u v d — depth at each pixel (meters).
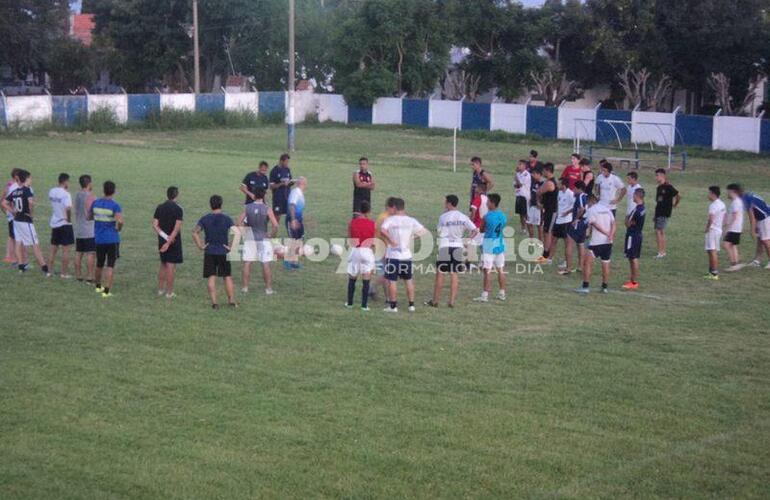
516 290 16.20
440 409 9.98
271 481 8.12
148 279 16.27
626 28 60.44
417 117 57.44
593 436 9.30
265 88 69.31
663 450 8.98
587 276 16.03
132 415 9.62
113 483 8.02
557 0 63.84
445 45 60.69
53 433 9.10
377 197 26.58
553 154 43.91
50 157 35.41
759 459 8.77
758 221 18.17
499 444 9.04
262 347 12.18
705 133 47.69
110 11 70.88
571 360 11.85
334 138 49.94
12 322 13.20
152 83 73.31
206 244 14.19
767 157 44.81
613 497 7.93
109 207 14.84
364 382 10.83
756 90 60.59
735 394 10.64
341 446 8.89
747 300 15.55
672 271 17.92
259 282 16.36
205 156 37.41
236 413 9.71
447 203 14.68
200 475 8.20
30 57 68.44
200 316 13.78
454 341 12.68
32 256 18.12
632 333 13.28
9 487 7.90
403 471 8.38
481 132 52.59
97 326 13.07
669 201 19.02
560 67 63.97
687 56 60.31
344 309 14.45
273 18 67.12
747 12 58.31
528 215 21.02
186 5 66.81
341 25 59.31
